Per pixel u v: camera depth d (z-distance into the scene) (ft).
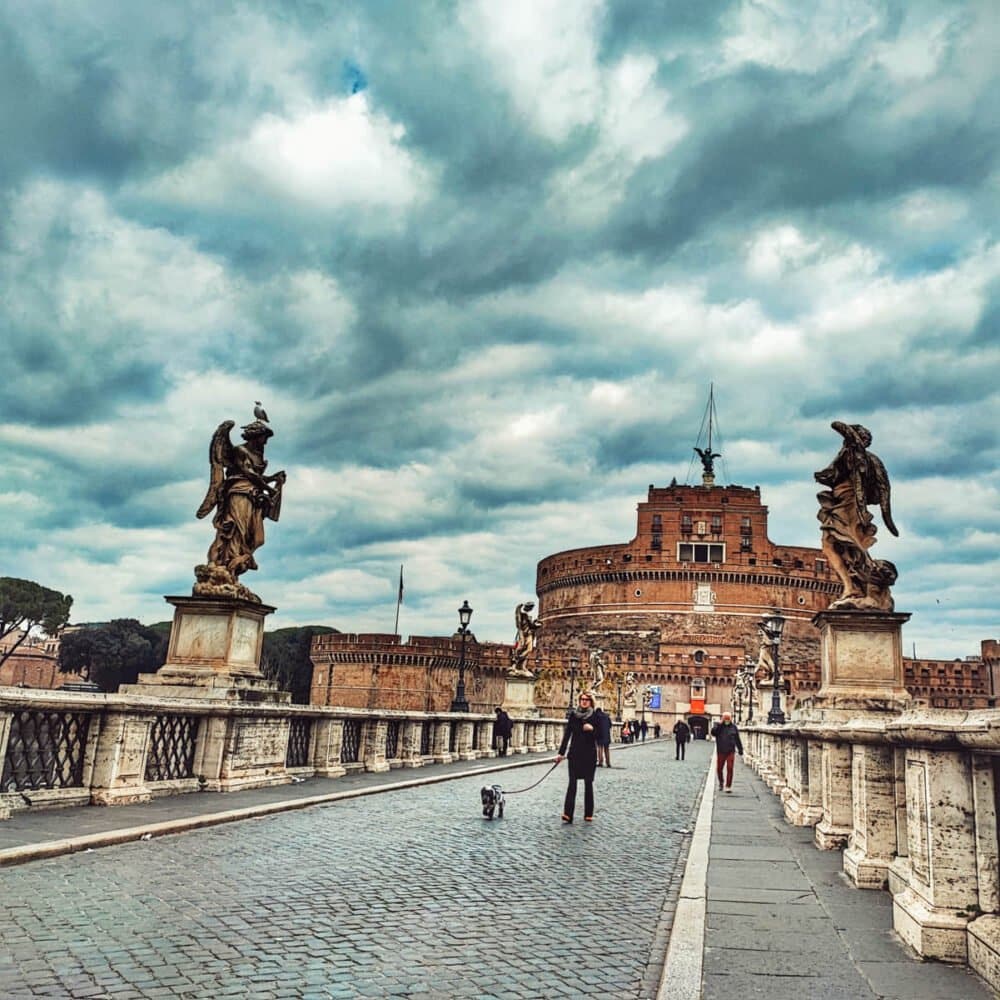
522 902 27.76
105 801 40.73
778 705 119.96
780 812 55.06
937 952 20.17
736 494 452.35
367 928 23.63
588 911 26.99
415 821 45.50
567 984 19.79
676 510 448.65
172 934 22.07
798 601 440.04
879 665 51.57
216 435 59.11
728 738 74.74
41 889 25.67
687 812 57.47
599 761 108.78
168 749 47.93
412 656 371.56
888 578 52.95
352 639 382.22
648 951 22.77
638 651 408.87
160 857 31.40
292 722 61.26
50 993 17.70
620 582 451.53
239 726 51.57
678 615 433.07
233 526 57.93
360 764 70.95
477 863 34.19
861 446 55.31
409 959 21.08
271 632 491.31
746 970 19.54
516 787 70.69
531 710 140.46
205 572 56.59
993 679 354.13
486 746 109.40
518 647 143.23
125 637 341.00
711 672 382.83
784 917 24.58
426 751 88.89
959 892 20.49
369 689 374.43
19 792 37.47
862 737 29.30
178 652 56.03
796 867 32.76
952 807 20.70
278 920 23.93
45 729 39.27
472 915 25.67
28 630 292.40
